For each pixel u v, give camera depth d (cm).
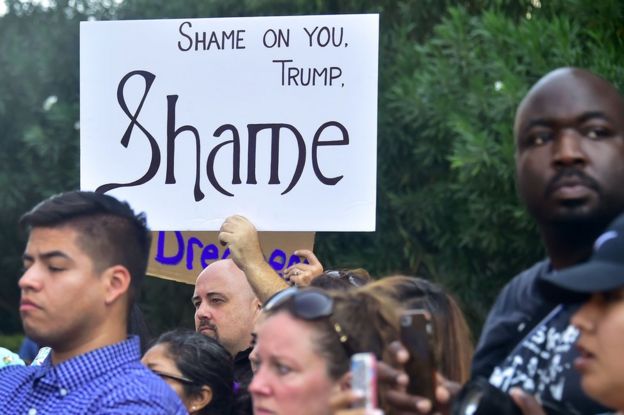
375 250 997
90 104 539
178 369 444
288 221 520
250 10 1073
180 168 531
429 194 958
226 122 529
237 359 520
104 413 344
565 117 325
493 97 859
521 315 342
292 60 526
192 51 534
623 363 269
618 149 326
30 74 1198
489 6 971
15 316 1345
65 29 1198
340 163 519
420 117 923
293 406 309
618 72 827
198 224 528
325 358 311
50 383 354
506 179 852
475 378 316
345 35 523
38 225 359
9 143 1209
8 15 1212
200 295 526
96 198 366
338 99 521
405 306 352
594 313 274
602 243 278
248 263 491
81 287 355
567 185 324
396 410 291
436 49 938
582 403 310
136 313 531
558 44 842
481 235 894
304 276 480
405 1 1014
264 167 525
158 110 535
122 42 538
